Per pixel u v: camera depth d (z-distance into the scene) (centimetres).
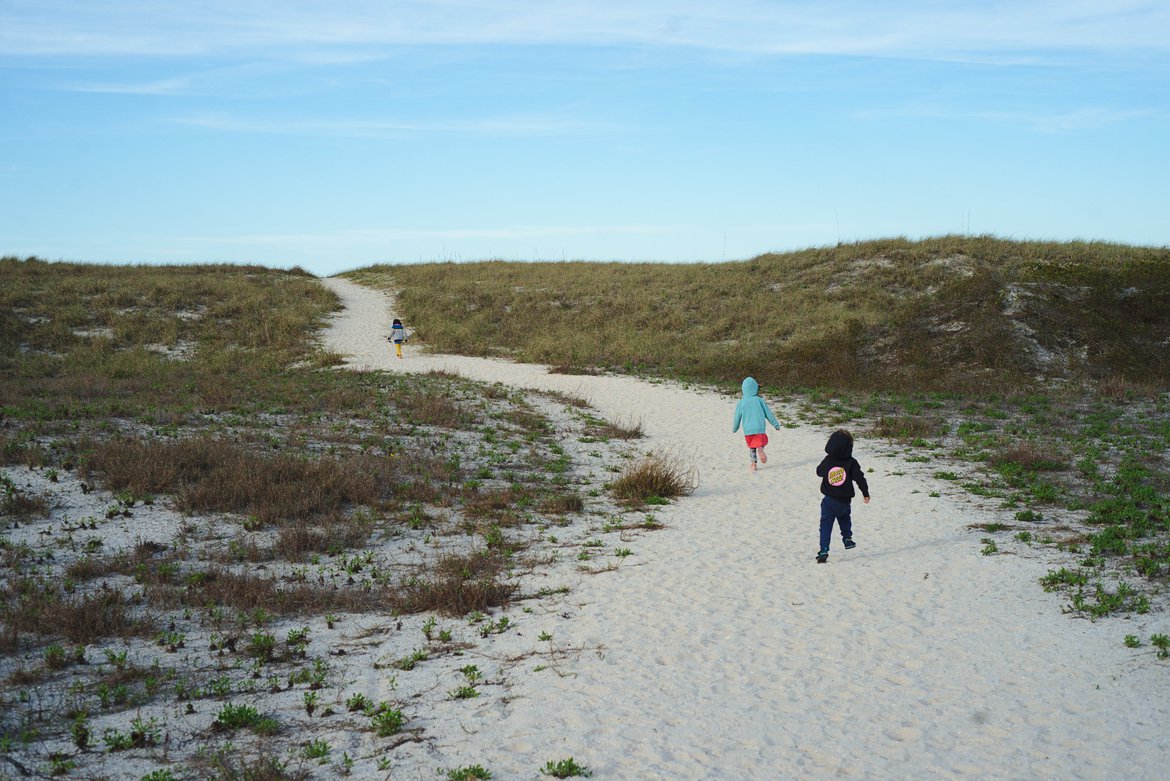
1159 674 618
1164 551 941
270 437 1538
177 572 892
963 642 705
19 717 559
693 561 977
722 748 523
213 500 1133
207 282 4250
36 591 793
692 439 1838
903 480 1396
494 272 5000
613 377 2803
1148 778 474
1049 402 2114
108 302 3691
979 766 494
